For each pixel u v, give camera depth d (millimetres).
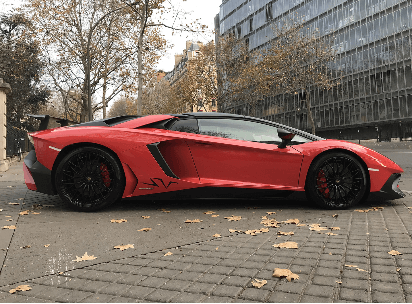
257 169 4016
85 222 3482
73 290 1861
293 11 42625
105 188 3977
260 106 47875
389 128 33844
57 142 3977
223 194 4012
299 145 4125
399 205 4238
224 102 35219
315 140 4203
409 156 15070
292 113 43312
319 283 1900
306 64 30875
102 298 1764
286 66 30828
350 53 37156
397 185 4238
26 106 28578
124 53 24359
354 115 36875
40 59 25328
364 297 1723
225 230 3143
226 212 3955
